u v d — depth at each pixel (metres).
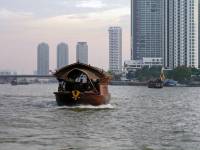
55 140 37.41
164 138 39.09
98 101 74.75
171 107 80.69
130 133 42.28
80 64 75.75
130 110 71.62
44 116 59.50
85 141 37.12
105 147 34.38
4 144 34.94
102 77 77.81
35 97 120.44
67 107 73.94
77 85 75.06
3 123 49.75
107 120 54.94
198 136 40.41
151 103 93.69
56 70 77.62
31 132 41.97
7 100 103.00
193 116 61.28
